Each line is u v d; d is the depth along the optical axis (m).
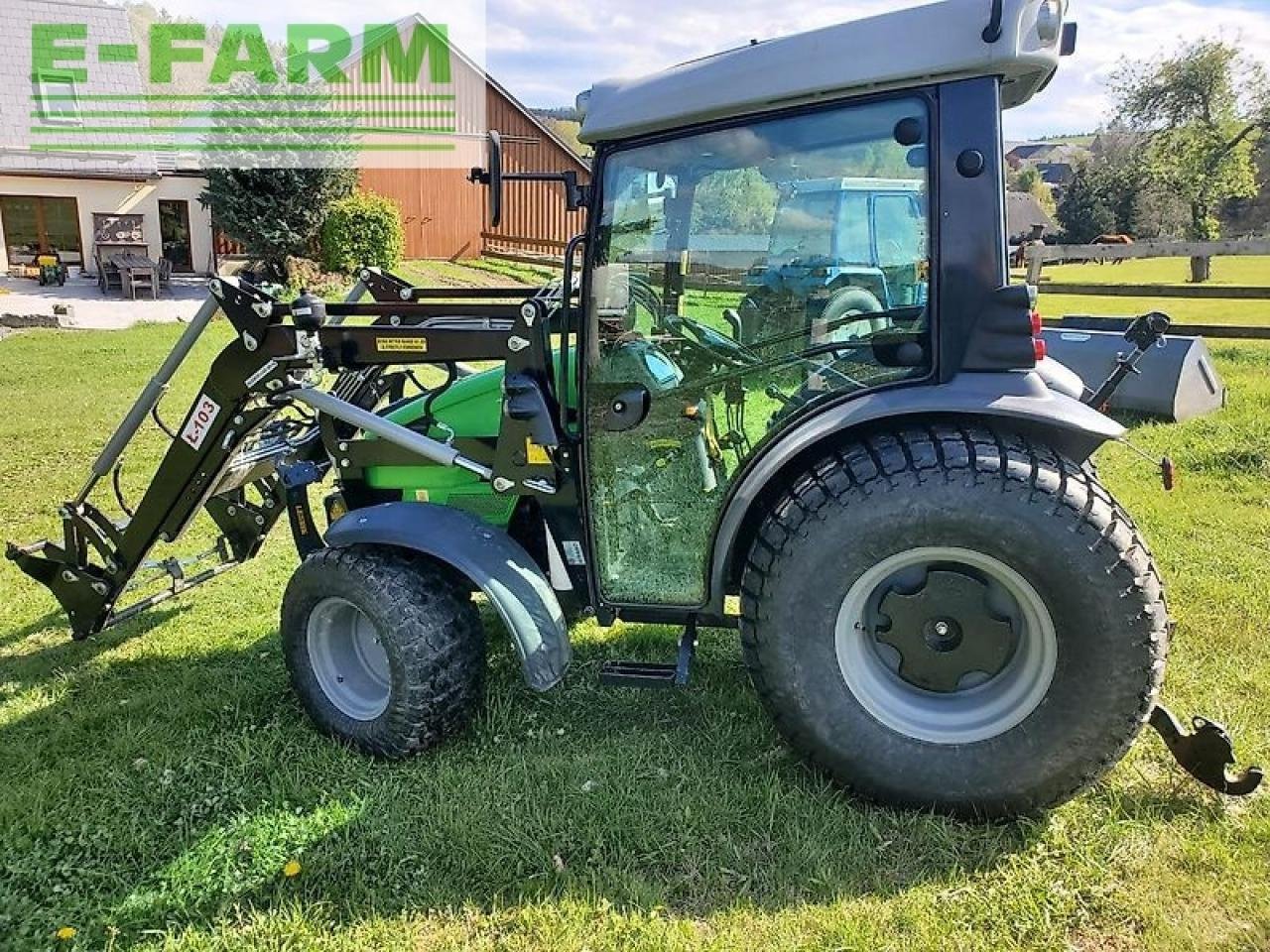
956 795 2.71
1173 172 43.31
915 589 2.72
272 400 3.39
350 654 3.33
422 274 20.97
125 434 3.80
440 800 2.89
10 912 2.53
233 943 2.41
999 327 2.56
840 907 2.45
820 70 2.53
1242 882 2.48
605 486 3.08
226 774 3.07
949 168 2.52
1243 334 9.54
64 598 4.00
